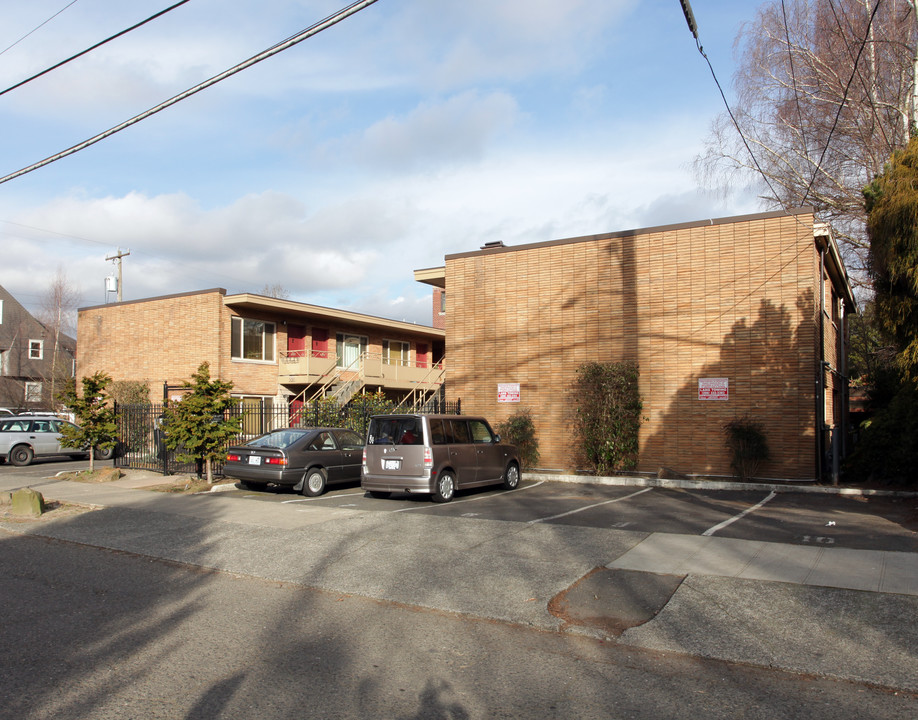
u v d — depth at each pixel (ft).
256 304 87.66
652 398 53.57
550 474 53.98
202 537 32.45
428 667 16.65
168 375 89.51
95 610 21.68
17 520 38.88
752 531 30.66
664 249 53.98
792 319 49.06
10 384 142.31
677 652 17.52
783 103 74.64
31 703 14.47
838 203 77.25
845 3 67.82
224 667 16.63
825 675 15.84
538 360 59.06
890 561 23.94
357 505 40.47
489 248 65.57
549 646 18.19
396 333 117.19
